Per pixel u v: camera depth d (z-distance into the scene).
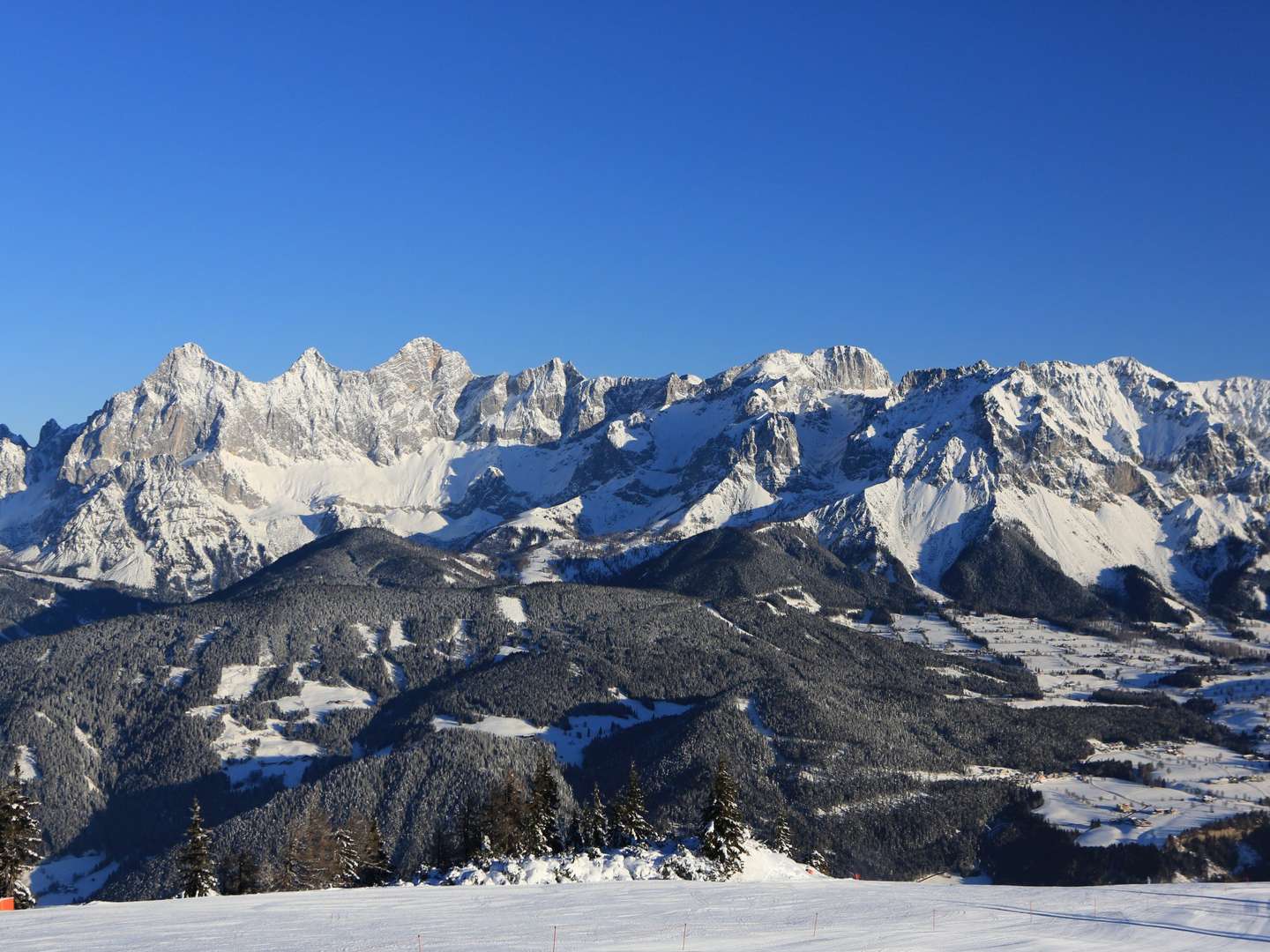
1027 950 82.00
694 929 90.25
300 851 188.50
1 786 148.00
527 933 88.44
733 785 151.00
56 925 95.62
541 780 182.38
